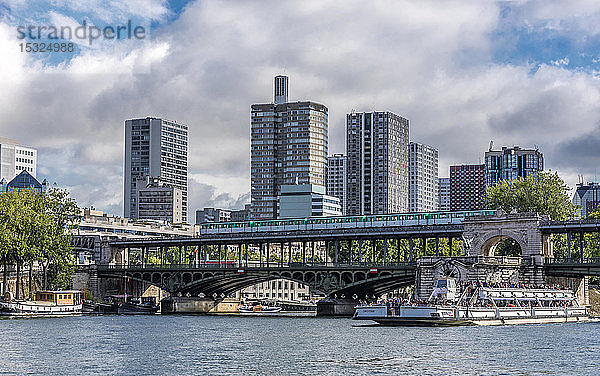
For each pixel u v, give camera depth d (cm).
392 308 14975
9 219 19012
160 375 9394
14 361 10425
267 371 9638
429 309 14525
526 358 10425
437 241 19088
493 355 10688
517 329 14112
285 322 17175
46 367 9950
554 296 16288
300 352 11269
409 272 18325
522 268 17212
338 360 10425
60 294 19088
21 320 17150
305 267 19800
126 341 12838
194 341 12900
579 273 16850
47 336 13488
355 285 19225
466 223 18325
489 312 15112
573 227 17162
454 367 9775
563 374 9306
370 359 10450
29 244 19150
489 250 18588
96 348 11825
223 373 9512
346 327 15162
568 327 14588
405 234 19175
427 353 10906
